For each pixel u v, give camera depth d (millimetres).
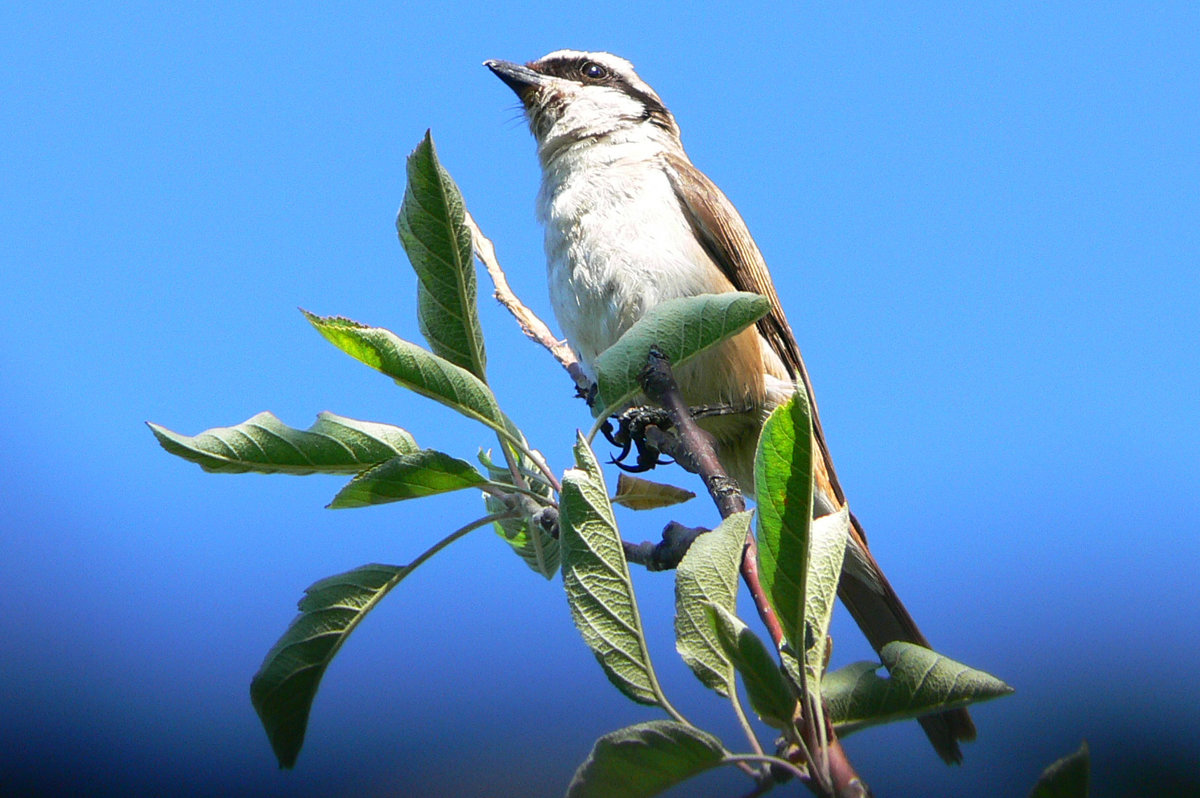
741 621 2963
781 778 2928
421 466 4332
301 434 4328
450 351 4809
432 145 4660
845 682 3107
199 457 4230
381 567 4434
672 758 2928
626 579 3363
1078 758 2443
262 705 4266
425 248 4742
